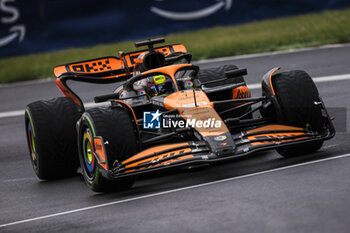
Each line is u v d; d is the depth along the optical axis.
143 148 24.98
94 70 31.52
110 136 22.38
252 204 18.06
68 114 28.09
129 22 76.06
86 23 77.56
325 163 21.97
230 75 26.33
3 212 23.00
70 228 18.80
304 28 75.44
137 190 23.08
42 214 21.62
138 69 28.28
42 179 28.75
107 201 22.00
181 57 30.11
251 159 25.59
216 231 16.19
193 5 77.12
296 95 23.77
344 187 18.34
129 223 18.20
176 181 23.42
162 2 75.88
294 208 17.03
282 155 24.77
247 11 80.38
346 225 15.16
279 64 56.03
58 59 75.62
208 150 21.80
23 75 73.38
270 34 75.00
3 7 81.31
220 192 20.08
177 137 24.70
